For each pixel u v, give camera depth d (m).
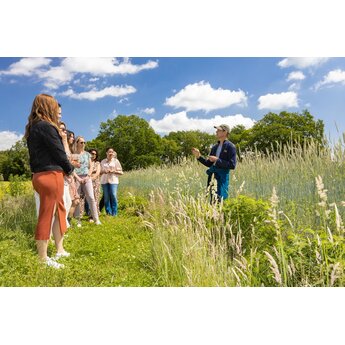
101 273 4.83
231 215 5.77
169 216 7.11
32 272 4.35
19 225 7.01
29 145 5.13
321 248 4.16
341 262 4.00
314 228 5.71
